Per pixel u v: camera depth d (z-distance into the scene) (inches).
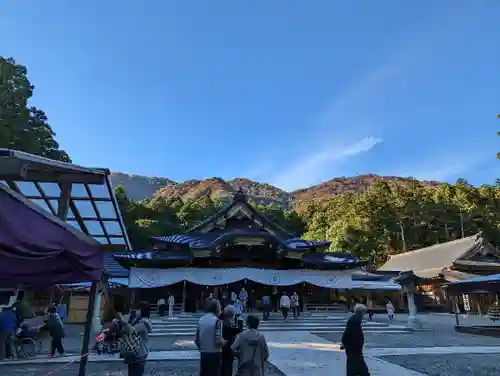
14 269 172.6
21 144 1316.4
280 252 1197.1
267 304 877.2
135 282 1048.8
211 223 1316.4
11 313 461.1
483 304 1332.4
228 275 1082.1
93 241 221.8
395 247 2630.4
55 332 475.2
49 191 361.7
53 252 169.6
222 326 265.7
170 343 608.4
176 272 1072.2
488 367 408.8
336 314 986.7
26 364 427.8
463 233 2447.1
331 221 3090.6
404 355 489.4
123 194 2354.8
